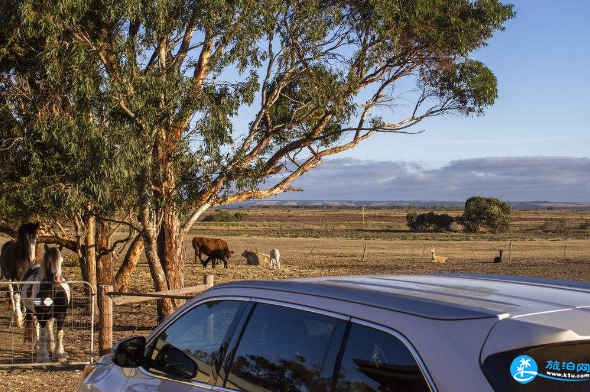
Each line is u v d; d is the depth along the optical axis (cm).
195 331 370
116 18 1188
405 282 319
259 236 6731
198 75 1371
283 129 1547
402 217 15800
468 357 218
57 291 1040
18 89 1352
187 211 1368
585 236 7412
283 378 298
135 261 1789
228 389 329
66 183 1312
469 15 1647
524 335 211
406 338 241
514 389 205
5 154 1402
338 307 280
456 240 6209
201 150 1313
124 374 411
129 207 1425
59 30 1143
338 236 6900
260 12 1306
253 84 1323
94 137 1148
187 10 1278
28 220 1752
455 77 1680
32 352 1073
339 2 1489
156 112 1239
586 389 215
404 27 1565
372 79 1650
